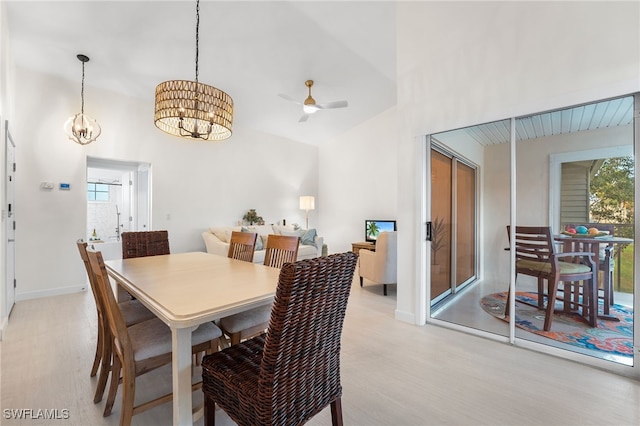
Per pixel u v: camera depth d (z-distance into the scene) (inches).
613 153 81.3
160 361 57.0
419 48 114.0
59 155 154.0
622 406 65.9
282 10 118.9
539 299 94.6
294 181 273.9
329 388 51.1
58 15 114.0
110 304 51.4
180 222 202.5
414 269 116.1
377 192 241.1
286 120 232.1
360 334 106.2
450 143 113.1
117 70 152.6
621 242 80.6
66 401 67.5
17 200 141.8
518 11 91.7
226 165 227.8
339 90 187.9
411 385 74.5
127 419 53.3
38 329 107.8
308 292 42.1
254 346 57.1
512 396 69.8
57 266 153.0
